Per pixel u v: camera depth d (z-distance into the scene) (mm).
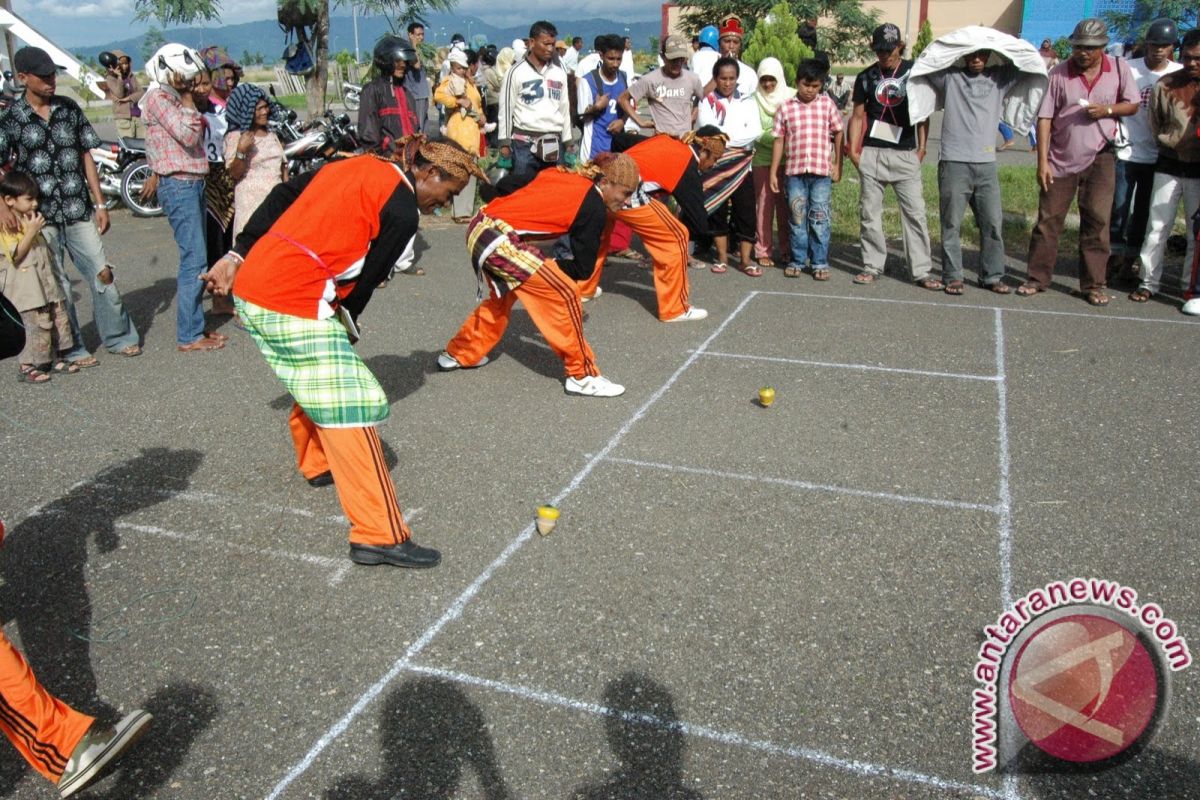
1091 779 2602
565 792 2594
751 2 24734
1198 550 3697
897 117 7426
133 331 6418
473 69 12391
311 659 3166
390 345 6516
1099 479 4312
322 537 3943
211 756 2750
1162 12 28625
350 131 8031
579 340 5309
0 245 5629
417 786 2625
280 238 3439
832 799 2557
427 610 3416
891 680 2998
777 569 3623
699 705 2910
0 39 13109
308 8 15984
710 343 6383
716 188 7859
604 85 8609
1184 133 6660
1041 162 7051
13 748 2834
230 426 5117
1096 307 7062
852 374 5734
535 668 3092
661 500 4184
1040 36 36625
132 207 11688
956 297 7434
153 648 3240
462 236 10125
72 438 4984
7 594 3582
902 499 4160
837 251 9117
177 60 5867
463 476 4453
